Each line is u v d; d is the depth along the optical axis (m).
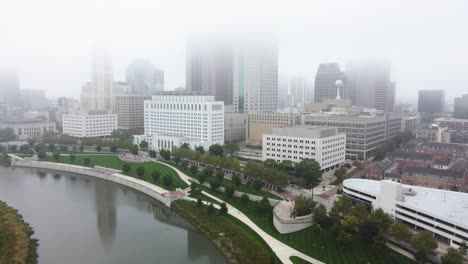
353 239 183.75
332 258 172.38
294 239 194.00
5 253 171.12
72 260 183.12
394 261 163.12
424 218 182.25
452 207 186.50
